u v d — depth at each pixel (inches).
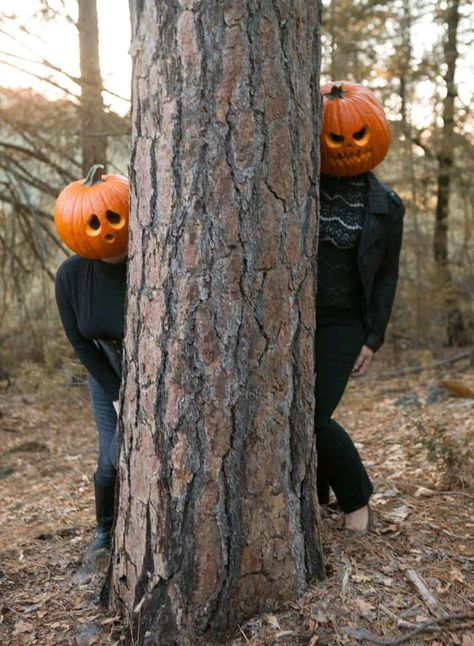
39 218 389.1
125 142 342.6
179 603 99.5
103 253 114.3
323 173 121.0
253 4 92.9
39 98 344.5
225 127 93.6
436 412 267.7
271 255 97.6
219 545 99.2
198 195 94.5
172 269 96.3
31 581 123.0
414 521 135.4
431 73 448.1
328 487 137.2
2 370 403.9
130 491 103.6
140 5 96.0
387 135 120.0
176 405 97.5
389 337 481.4
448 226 494.6
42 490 221.8
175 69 93.6
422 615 104.2
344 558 118.3
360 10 439.5
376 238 118.9
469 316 466.3
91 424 333.7
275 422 101.1
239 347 97.0
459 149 463.5
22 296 399.5
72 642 103.9
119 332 117.5
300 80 98.7
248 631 100.8
